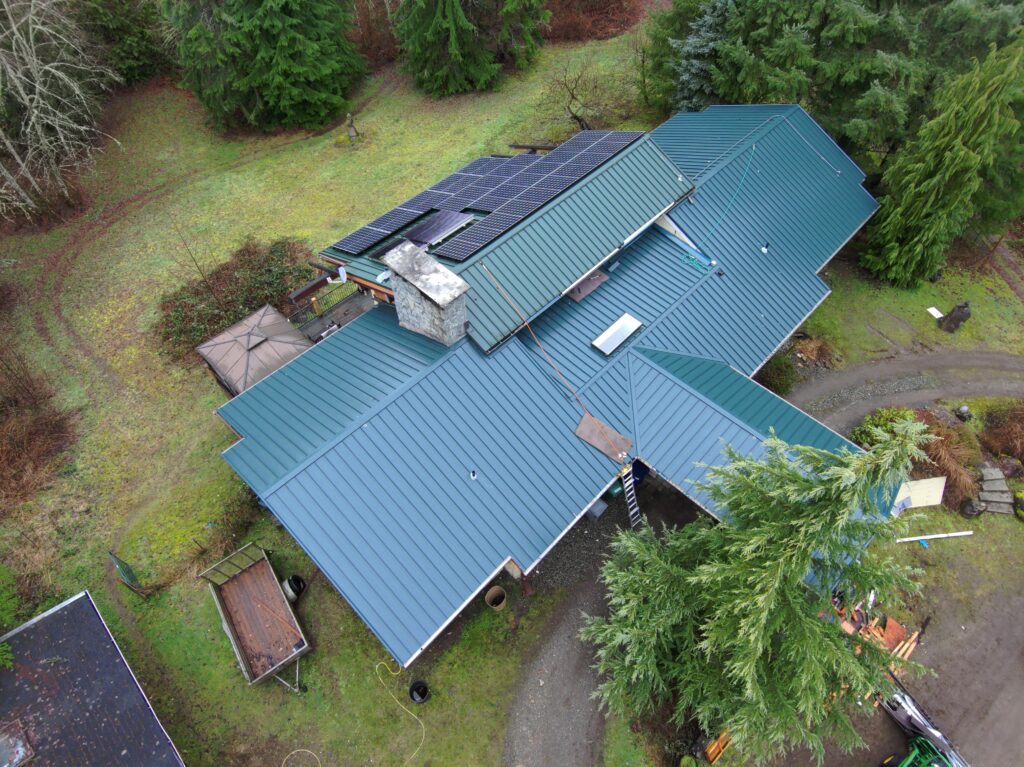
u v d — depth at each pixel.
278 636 18.41
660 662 16.23
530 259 19.97
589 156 23.12
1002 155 24.95
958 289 29.17
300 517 15.38
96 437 23.56
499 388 18.39
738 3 30.59
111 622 19.23
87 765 14.70
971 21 25.47
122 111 40.22
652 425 18.80
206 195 35.19
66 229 32.84
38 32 32.06
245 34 35.31
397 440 16.86
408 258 17.78
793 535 12.58
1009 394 24.97
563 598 19.75
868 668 14.41
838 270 29.69
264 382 19.42
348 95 43.69
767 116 26.80
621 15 48.06
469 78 42.16
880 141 27.66
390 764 16.92
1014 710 17.78
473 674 18.33
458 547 16.17
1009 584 20.12
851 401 25.02
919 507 21.73
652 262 22.36
